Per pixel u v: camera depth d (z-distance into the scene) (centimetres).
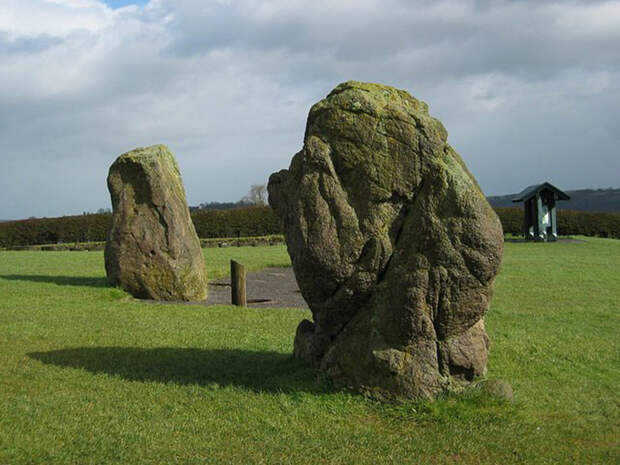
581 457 557
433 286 637
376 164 669
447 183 645
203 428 597
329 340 736
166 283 1515
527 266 2364
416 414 619
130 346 945
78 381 744
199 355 891
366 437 578
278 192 772
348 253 670
